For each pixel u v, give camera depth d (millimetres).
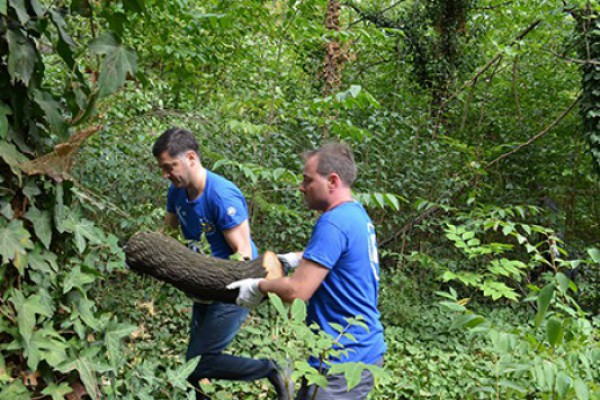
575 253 8906
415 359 5371
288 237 6703
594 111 7977
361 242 2672
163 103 6223
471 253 3918
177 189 3539
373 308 2754
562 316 3033
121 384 2404
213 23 5781
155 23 5523
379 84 9969
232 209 3369
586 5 7727
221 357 3426
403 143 7766
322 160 2732
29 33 1815
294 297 2564
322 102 5430
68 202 2031
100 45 1750
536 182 9531
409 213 7785
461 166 8328
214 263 2799
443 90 10008
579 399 2441
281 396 3482
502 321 6867
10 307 1842
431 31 10328
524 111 10023
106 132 5004
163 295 4602
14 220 1826
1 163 1843
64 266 2045
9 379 1812
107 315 2166
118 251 2338
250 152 6367
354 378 1942
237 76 7348
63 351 1916
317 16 7465
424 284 7512
